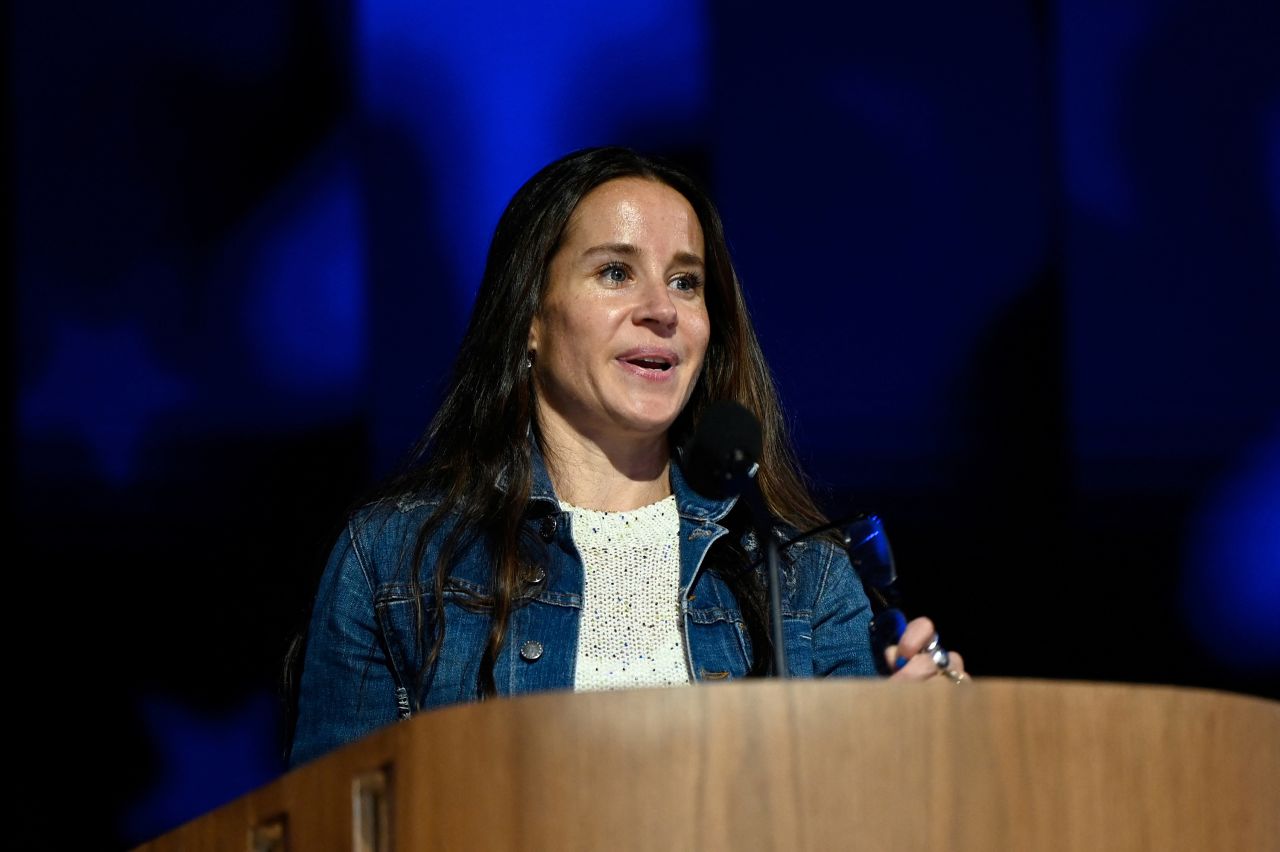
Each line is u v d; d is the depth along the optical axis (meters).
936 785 6.28
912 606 17.91
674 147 18.39
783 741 6.23
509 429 10.55
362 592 10.17
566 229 10.59
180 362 17.78
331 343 17.89
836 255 18.53
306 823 7.08
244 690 17.58
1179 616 18.23
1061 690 6.51
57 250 17.78
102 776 17.44
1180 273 18.80
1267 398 18.59
